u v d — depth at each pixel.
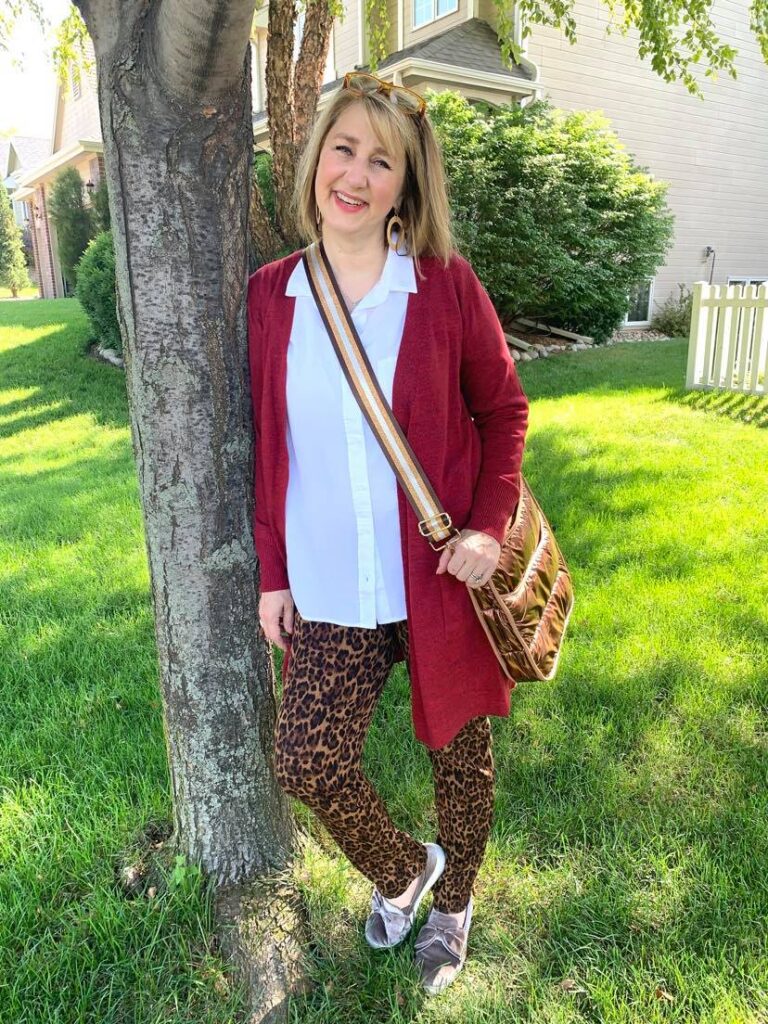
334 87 14.16
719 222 16.11
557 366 9.87
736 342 7.50
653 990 1.72
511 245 9.48
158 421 1.70
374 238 1.53
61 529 4.71
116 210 1.58
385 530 1.56
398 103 1.48
